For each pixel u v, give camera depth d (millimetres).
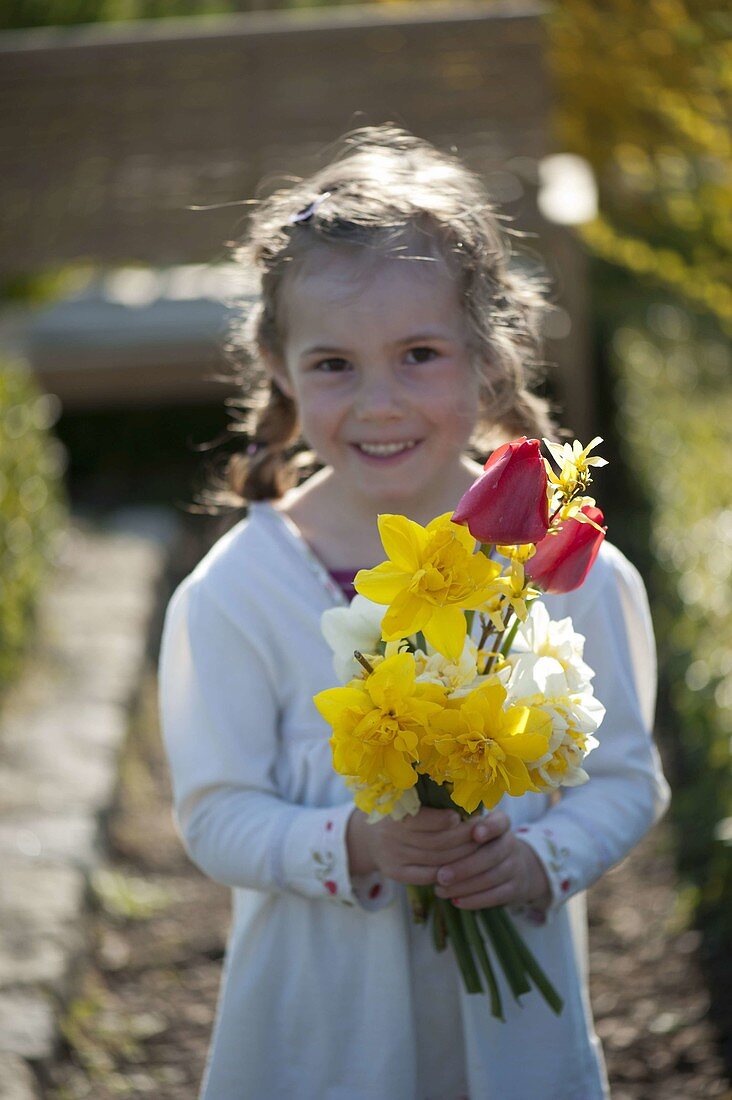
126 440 6305
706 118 5199
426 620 1214
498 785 1245
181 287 6754
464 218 1613
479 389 1656
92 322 6289
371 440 1586
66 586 4828
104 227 5953
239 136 5859
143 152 5895
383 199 1592
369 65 5754
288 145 5852
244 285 1899
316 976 1630
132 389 6184
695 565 4027
